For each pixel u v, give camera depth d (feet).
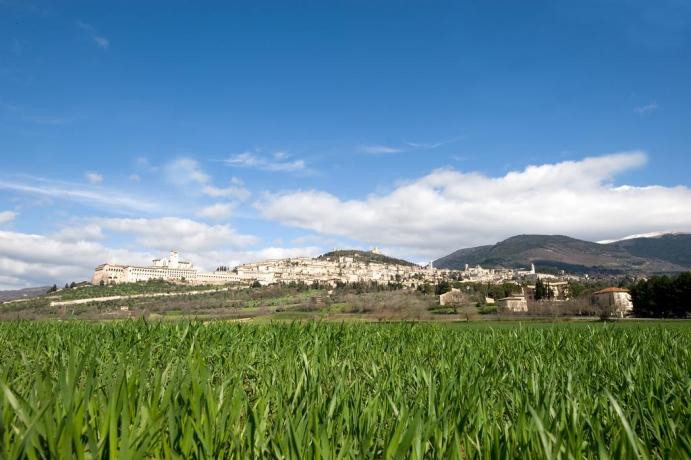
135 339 34.06
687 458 9.67
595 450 11.03
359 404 14.29
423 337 44.19
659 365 25.45
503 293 462.19
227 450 10.51
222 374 23.72
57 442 8.31
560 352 34.78
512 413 14.80
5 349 33.78
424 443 10.36
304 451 9.88
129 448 8.72
